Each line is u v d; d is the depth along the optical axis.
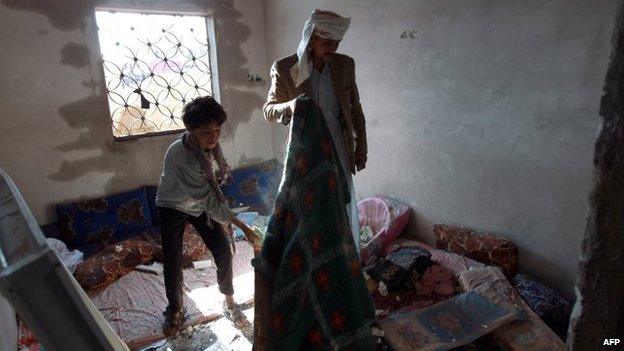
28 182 3.22
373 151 3.35
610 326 0.61
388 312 2.31
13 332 2.03
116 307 2.62
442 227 2.84
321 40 1.98
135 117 3.67
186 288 2.81
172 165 1.98
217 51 3.95
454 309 2.01
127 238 3.46
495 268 2.34
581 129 2.04
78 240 3.31
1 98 3.02
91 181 3.49
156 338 2.28
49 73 3.17
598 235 0.59
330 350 1.39
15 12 2.97
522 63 2.22
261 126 4.41
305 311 1.40
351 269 1.59
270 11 4.09
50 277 0.51
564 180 2.17
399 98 3.01
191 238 3.29
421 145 2.94
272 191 4.27
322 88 2.14
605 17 1.86
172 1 3.60
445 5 2.53
